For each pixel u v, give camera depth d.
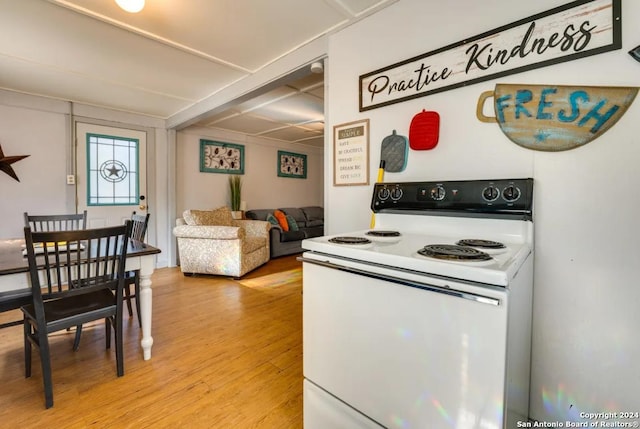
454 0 1.49
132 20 1.98
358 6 1.83
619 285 1.10
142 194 4.28
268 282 3.66
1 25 2.02
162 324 2.44
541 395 1.25
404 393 0.91
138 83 3.06
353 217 1.95
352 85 1.95
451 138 1.50
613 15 1.09
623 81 1.08
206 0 1.78
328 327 1.11
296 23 2.01
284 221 5.49
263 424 1.37
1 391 1.59
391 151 1.73
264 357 1.94
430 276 0.85
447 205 1.41
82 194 3.78
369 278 0.98
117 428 1.34
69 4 1.81
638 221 1.06
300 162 6.86
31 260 1.41
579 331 1.17
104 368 1.81
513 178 1.30
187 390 1.61
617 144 1.09
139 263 1.87
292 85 3.16
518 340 0.92
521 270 0.95
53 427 1.34
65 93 3.36
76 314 1.59
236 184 5.44
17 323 1.76
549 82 1.23
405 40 1.68
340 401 1.08
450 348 0.81
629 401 1.09
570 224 1.18
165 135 4.48
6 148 3.28
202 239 3.82
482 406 0.77
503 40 1.34
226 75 2.85
